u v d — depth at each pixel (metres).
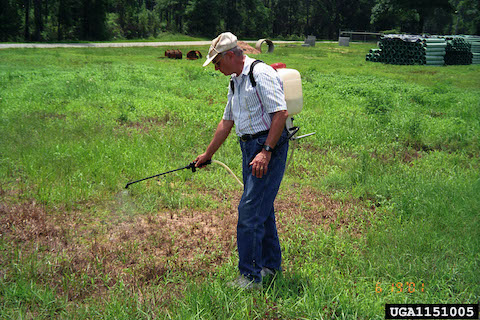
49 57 22.27
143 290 2.85
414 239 3.47
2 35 42.94
